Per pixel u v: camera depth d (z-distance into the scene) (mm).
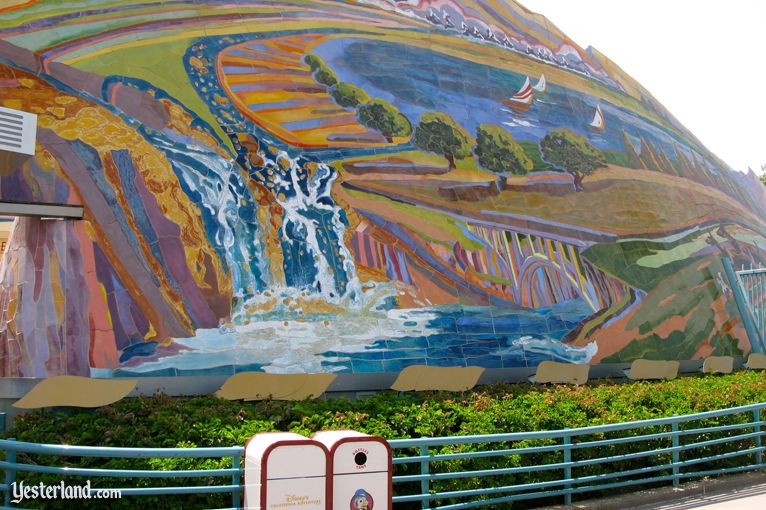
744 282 25406
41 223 13117
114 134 13977
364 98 17516
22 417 10172
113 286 12992
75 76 14078
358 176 16406
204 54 15766
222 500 8750
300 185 15531
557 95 22766
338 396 14203
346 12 18641
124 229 13430
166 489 7547
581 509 10430
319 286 14875
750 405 13055
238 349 13594
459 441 9172
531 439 10828
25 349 12445
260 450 6652
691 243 24391
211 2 16500
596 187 21734
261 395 12609
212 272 13891
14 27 13898
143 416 10594
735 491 12109
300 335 14289
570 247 19797
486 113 19984
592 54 25500
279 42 16969
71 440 9352
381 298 15531
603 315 19594
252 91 15961
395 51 18969
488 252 17750
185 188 14242
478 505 9492
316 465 6703
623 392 14773
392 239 16219
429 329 15883
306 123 16312
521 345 17234
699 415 12117
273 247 14695
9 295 13047
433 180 17609
